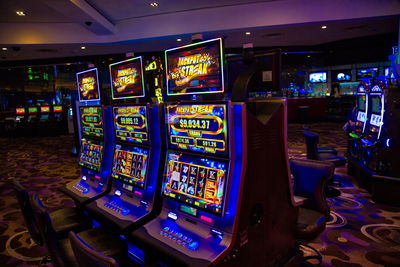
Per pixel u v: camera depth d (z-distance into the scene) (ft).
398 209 12.23
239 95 6.52
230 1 21.47
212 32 23.67
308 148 13.19
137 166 8.16
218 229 5.72
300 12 21.56
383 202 12.80
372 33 31.01
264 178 6.19
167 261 6.07
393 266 8.20
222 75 6.16
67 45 27.14
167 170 6.97
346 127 17.34
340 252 8.96
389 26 27.76
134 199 8.10
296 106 41.88
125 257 7.20
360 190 14.60
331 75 44.37
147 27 24.82
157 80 9.79
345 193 14.21
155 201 7.41
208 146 6.04
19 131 39.32
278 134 6.54
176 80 7.16
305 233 7.61
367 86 14.87
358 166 14.89
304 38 32.14
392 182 12.46
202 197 6.04
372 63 39.22
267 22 22.09
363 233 10.15
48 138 37.81
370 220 11.19
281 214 6.97
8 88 42.93
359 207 12.48
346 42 34.35
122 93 9.52
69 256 6.87
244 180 5.58
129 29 25.41
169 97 7.46
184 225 6.31
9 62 38.63
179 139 6.71
